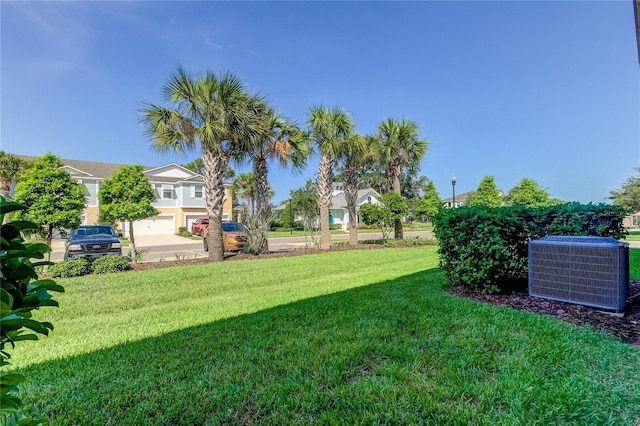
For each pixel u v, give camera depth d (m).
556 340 2.92
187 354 2.99
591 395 2.05
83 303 5.20
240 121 9.64
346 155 14.27
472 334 3.12
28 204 8.37
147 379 2.51
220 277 7.25
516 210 4.89
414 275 6.76
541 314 3.81
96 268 7.71
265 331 3.53
